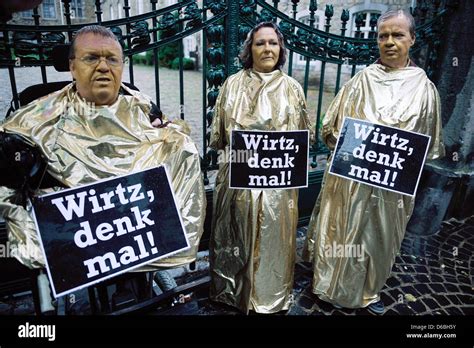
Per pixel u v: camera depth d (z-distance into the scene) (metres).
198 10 2.45
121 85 1.62
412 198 2.24
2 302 2.37
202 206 1.61
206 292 2.48
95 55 1.38
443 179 3.37
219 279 2.30
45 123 1.38
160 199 1.50
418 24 3.52
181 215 1.55
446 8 3.37
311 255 2.73
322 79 3.07
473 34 3.24
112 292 1.82
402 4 8.25
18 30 2.01
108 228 1.42
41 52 2.08
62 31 2.11
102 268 1.39
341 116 2.25
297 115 2.10
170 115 7.05
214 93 2.63
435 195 3.40
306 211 3.39
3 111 5.80
